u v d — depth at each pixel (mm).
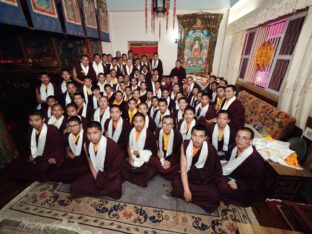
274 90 3521
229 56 6141
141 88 4750
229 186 1988
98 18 6172
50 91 3742
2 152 2615
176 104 4055
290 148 2389
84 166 2311
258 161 1918
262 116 3188
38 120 2189
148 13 6934
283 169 2000
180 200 2070
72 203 1993
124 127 2729
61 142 2389
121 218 1823
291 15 3105
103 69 4879
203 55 7168
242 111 3309
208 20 6648
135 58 6496
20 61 4438
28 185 2283
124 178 2354
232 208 1994
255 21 4102
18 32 4059
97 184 2055
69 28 4406
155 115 3568
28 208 1916
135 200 2061
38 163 2264
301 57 2510
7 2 2662
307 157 2184
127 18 7121
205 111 3502
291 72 2648
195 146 2027
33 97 4613
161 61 7242
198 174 2023
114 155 2086
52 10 3752
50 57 4574
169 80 5887
